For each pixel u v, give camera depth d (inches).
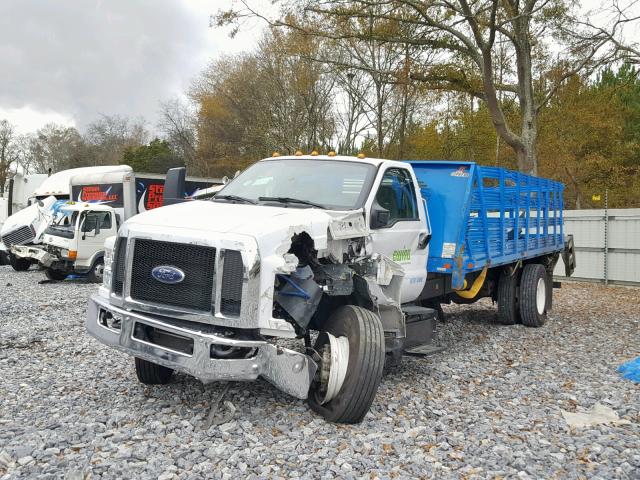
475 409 241.3
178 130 2153.1
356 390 207.8
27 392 240.8
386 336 238.2
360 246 241.6
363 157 279.4
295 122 1353.3
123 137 3043.8
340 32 847.1
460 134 1332.4
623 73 1304.1
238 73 1681.8
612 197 1502.2
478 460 187.6
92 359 301.9
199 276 198.7
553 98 1183.6
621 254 756.0
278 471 173.0
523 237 427.8
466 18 749.9
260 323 195.9
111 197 847.1
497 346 363.3
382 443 198.4
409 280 286.7
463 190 315.9
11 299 539.8
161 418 210.7
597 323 469.1
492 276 429.1
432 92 983.0
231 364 192.2
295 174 268.4
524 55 845.8
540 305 443.5
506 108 1225.4
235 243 195.5
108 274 226.2
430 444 200.7
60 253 716.0
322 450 188.1
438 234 313.0
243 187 271.7
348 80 1149.1
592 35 752.3
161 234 203.5
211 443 190.4
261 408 224.5
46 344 339.0
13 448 177.6
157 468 170.2
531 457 191.6
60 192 941.2
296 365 200.1
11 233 823.1
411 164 333.4
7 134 2965.1
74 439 189.3
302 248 221.6
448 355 335.3
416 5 767.7
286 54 1144.2
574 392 268.5
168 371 251.1
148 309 204.4
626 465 185.9
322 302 239.0
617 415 238.7
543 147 1309.1
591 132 1341.0
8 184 1114.1
